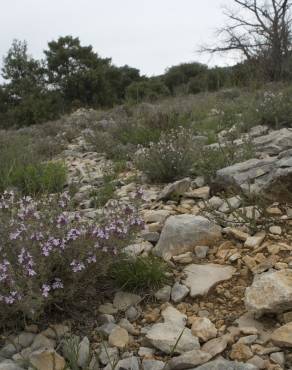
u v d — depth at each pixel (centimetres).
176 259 166
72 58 1284
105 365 122
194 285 150
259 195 194
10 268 131
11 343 130
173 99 760
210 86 990
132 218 156
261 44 852
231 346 123
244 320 132
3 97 1261
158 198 231
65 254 142
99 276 157
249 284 148
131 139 395
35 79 1284
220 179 222
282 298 126
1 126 1138
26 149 390
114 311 143
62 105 1184
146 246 177
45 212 162
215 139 335
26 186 280
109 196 248
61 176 294
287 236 171
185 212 208
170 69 1345
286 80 767
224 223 186
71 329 136
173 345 124
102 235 140
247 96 545
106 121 552
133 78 1415
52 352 123
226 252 167
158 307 144
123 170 313
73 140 488
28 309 130
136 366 118
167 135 312
